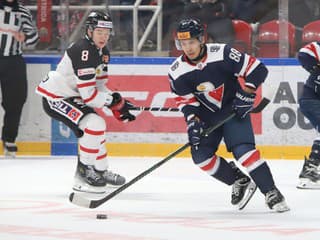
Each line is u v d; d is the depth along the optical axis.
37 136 17.12
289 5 16.78
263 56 16.95
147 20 17.34
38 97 17.09
